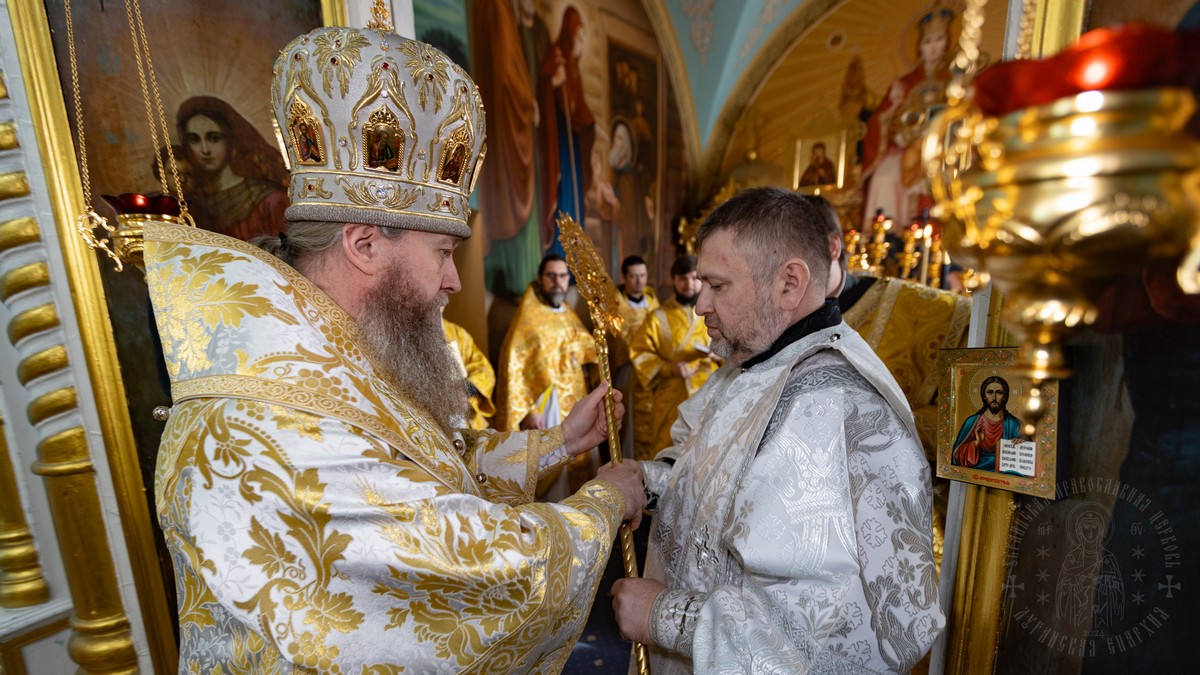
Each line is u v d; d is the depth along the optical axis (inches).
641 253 325.4
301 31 102.5
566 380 181.2
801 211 43.6
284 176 101.0
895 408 38.6
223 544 31.2
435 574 32.7
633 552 48.3
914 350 84.3
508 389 177.5
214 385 34.2
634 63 301.4
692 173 377.4
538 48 224.5
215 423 33.0
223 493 31.7
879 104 340.8
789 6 347.6
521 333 179.2
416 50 41.9
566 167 247.9
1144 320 30.0
